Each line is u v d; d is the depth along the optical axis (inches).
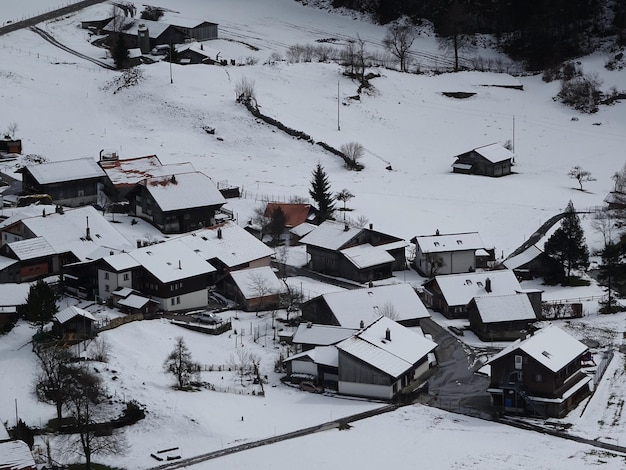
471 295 5255.9
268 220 6190.9
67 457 3949.3
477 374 4660.4
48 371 4256.9
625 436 4084.6
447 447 3986.2
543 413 4279.0
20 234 5664.4
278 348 4832.7
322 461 3897.6
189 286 5221.5
